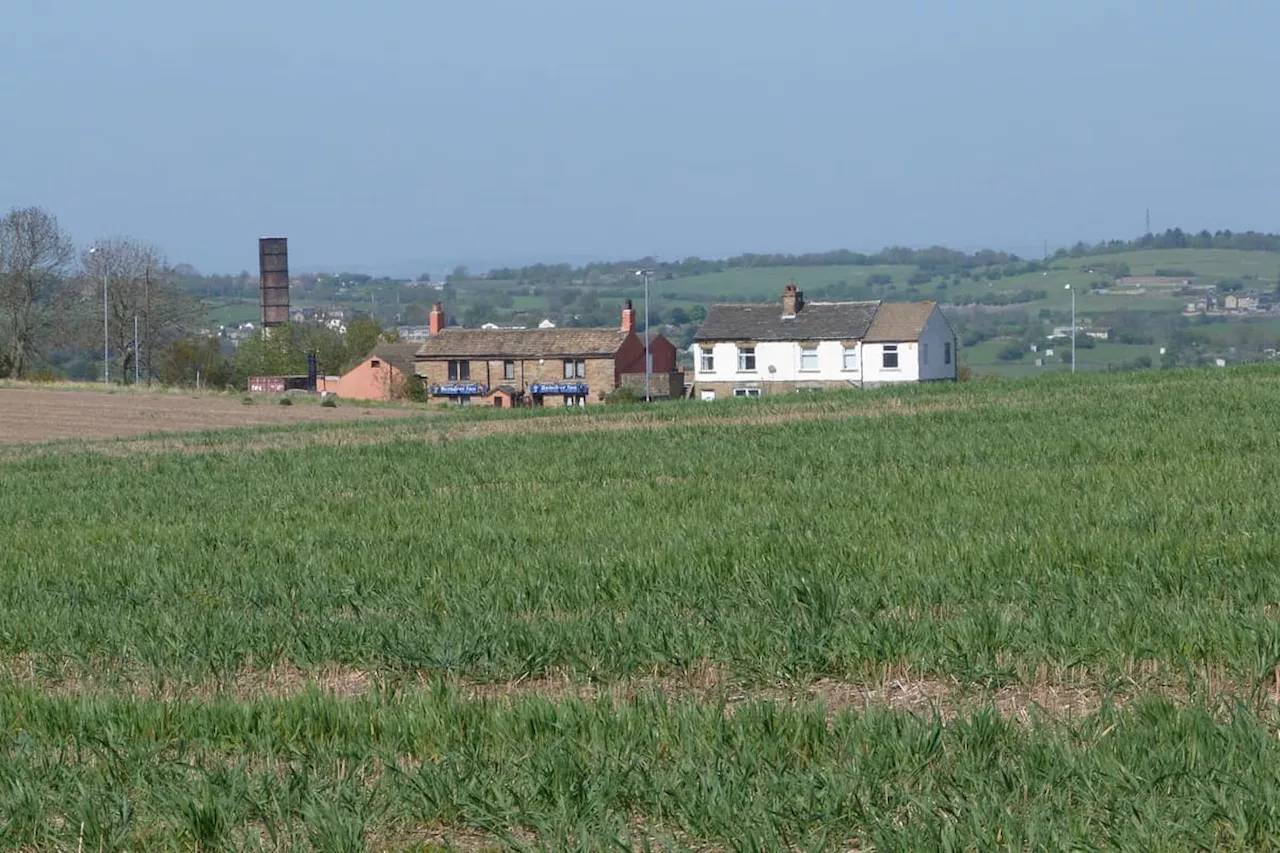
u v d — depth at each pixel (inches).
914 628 898.1
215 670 932.6
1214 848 538.3
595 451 2581.2
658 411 3853.3
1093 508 1448.1
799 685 831.1
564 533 1493.6
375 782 671.8
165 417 5255.9
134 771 695.7
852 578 1108.5
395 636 964.6
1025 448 2148.1
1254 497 1462.8
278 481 2348.7
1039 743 653.3
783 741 684.7
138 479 2498.8
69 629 1066.7
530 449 2716.5
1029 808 586.9
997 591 1026.7
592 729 709.3
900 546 1230.9
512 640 929.5
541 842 587.5
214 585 1269.7
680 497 1771.7
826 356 7436.0
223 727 763.4
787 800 605.0
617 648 898.7
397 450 2859.3
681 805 603.8
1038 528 1310.3
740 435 2753.4
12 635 1064.8
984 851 540.4
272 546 1501.0
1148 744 647.8
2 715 813.2
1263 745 634.8
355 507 1879.9
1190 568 1057.5
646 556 1238.9
